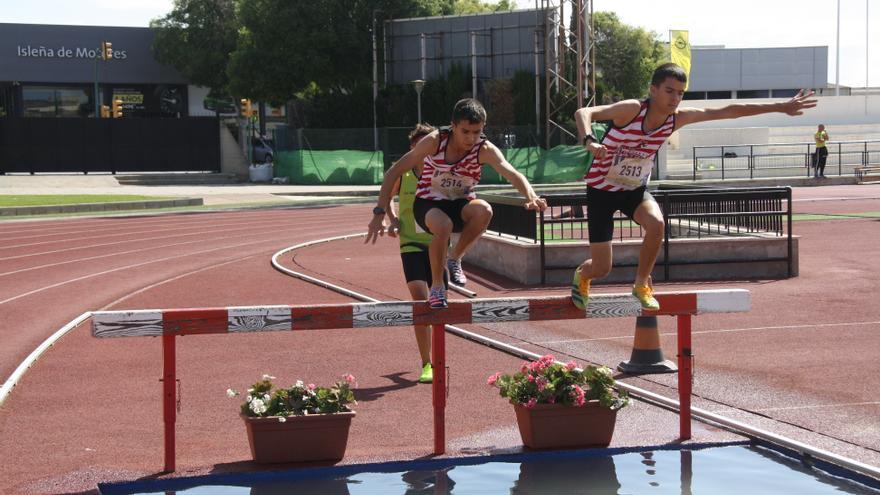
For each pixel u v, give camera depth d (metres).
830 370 8.95
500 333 11.03
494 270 16.19
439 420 6.58
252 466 6.32
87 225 26.73
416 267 8.70
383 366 9.63
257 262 18.59
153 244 22.11
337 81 56.38
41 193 39.50
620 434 7.02
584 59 39.44
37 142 50.19
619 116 6.07
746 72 82.38
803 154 47.81
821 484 5.95
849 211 26.77
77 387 8.88
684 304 6.68
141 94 66.12
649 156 6.28
